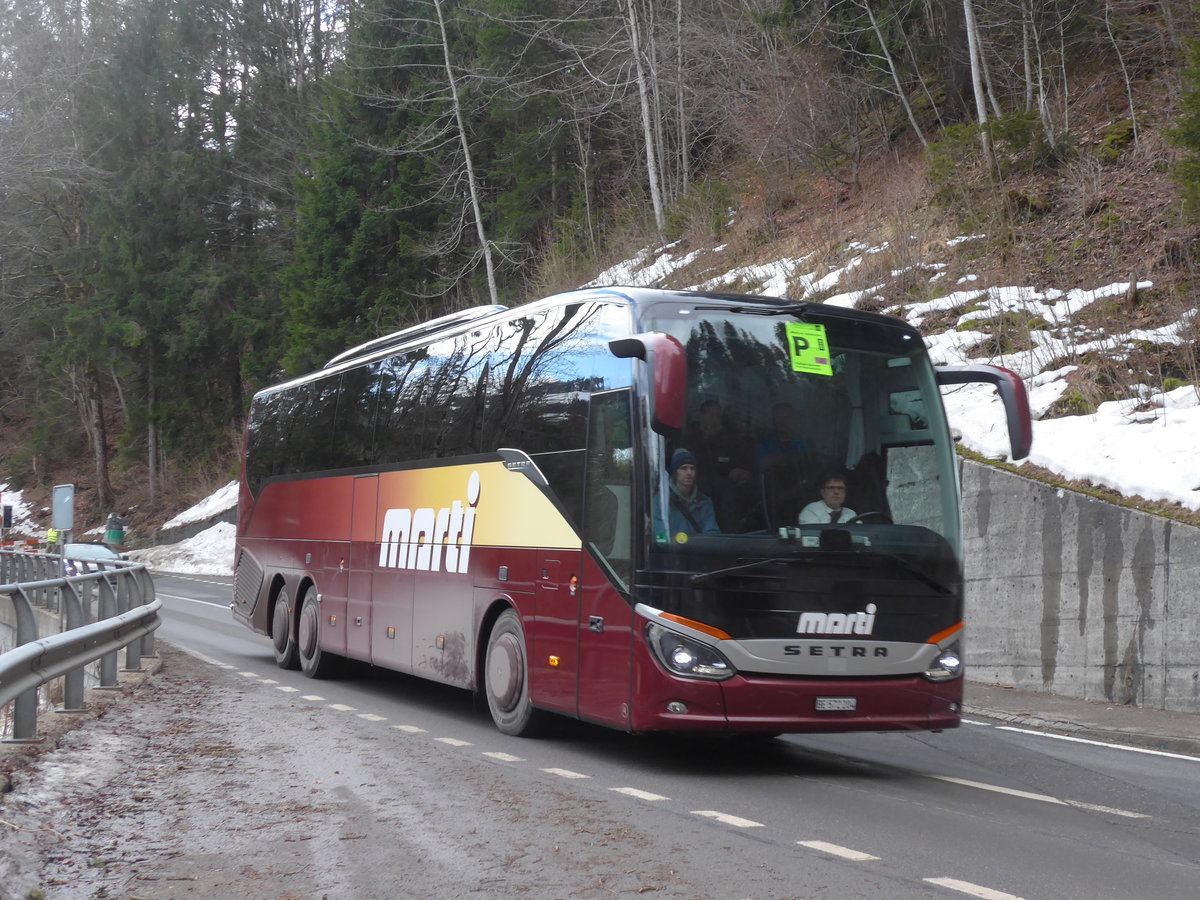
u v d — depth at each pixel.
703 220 31.95
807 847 6.53
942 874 6.00
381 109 43.94
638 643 8.46
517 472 10.48
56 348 55.84
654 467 8.54
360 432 14.40
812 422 8.88
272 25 57.50
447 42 40.41
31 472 66.56
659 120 35.34
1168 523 12.29
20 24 49.81
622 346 8.33
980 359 18.03
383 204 43.94
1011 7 26.30
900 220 23.53
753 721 8.30
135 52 55.88
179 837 6.66
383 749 9.69
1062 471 13.86
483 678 11.05
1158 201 19.88
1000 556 14.14
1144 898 5.66
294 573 16.19
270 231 55.44
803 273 24.73
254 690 13.62
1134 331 16.86
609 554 8.91
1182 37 21.34
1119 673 12.68
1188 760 9.96
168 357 53.31
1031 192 22.03
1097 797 8.28
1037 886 5.82
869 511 8.84
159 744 9.71
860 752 10.23
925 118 29.78
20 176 50.03
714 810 7.50
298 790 7.95
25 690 8.61
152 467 57.06
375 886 5.71
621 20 34.56
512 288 40.31
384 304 42.56
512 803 7.61
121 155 55.47
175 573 42.88
